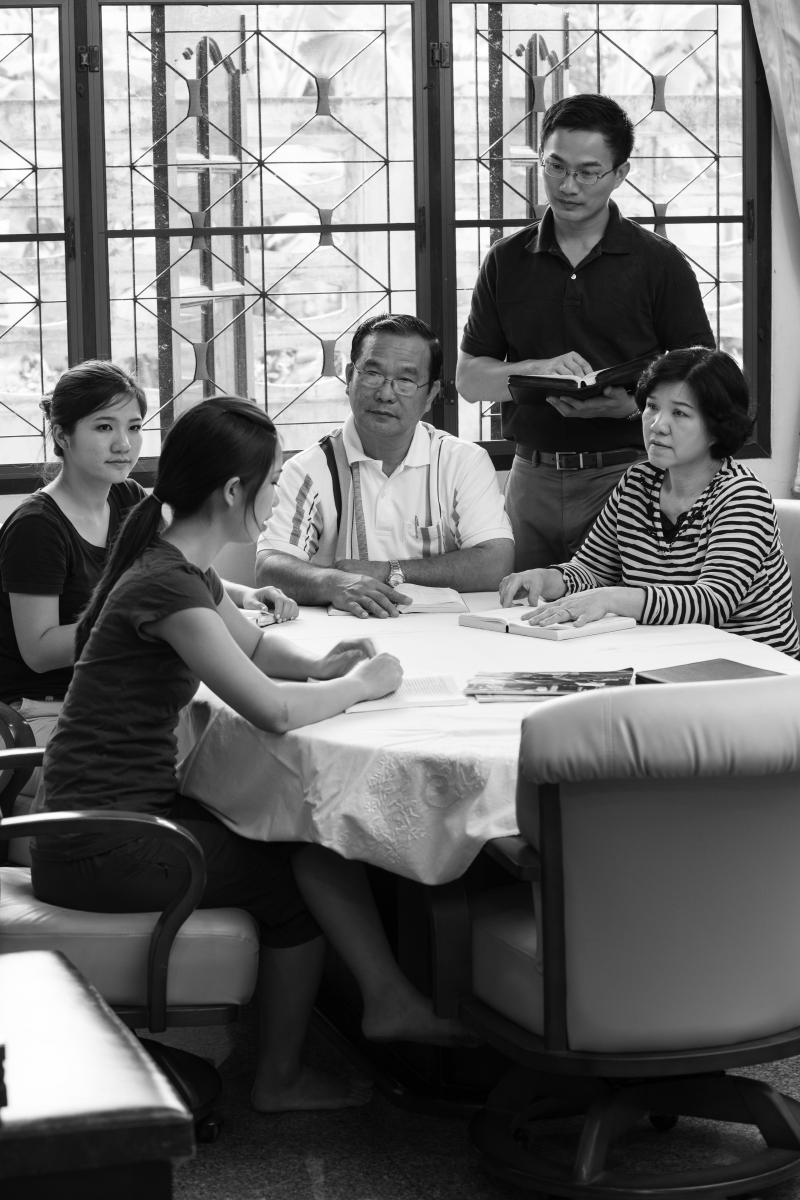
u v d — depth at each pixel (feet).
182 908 6.71
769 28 15.43
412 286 15.56
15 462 15.17
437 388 10.92
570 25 15.39
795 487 16.16
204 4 14.84
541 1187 6.52
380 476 11.09
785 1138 6.67
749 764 5.74
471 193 15.49
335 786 6.86
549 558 12.74
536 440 12.48
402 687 7.82
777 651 8.68
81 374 9.68
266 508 7.54
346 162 15.31
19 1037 5.20
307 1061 8.36
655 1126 7.52
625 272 12.14
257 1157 7.30
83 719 7.27
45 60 14.74
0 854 8.91
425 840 6.68
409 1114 7.77
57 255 14.99
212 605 7.16
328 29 15.07
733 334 16.11
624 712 5.70
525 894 7.02
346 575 10.25
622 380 11.07
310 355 15.57
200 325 15.34
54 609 9.50
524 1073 7.05
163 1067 7.32
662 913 6.01
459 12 15.19
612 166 11.74
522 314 12.44
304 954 7.56
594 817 5.92
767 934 6.15
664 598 9.47
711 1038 6.17
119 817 6.49
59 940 6.84
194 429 7.31
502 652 8.77
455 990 6.73
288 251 15.37
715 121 15.76
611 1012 6.10
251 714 7.09
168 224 15.12
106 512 10.03
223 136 15.11
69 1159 4.50
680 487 9.99
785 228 15.98
